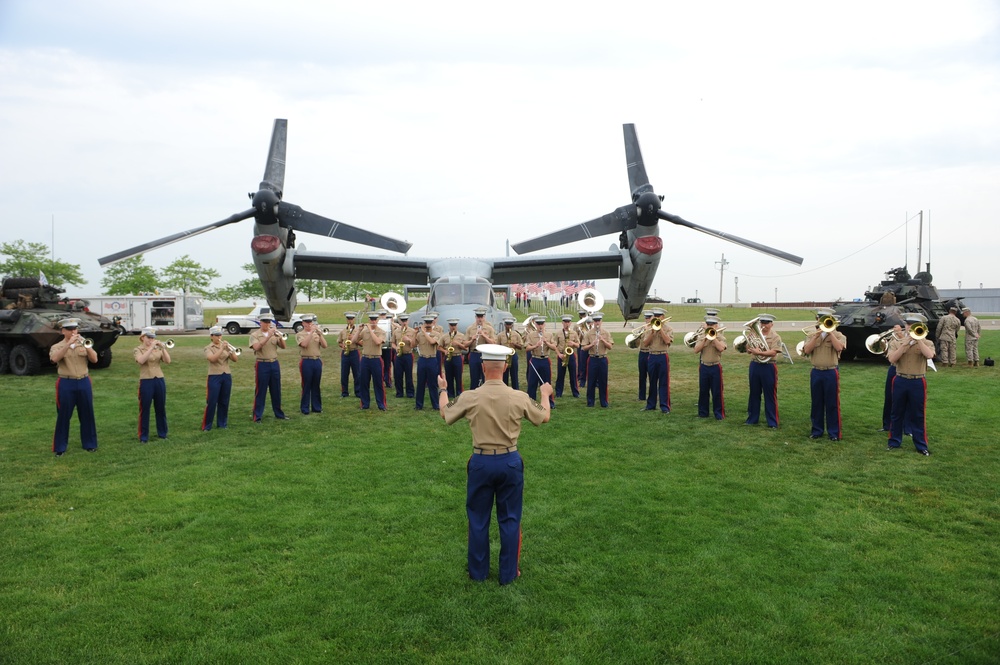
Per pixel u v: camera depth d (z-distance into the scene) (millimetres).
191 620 4336
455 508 6512
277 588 4785
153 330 9875
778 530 5844
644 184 18625
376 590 4750
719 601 4547
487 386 4965
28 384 15938
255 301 68938
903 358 8648
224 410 10695
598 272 23219
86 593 4723
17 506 6660
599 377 12250
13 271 47344
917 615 4340
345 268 21859
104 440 9797
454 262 19703
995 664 3748
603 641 4062
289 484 7359
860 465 8031
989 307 64250
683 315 49219
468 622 4301
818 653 3906
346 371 13922
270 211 16203
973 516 6164
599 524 6020
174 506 6609
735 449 8906
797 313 52438
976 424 10164
